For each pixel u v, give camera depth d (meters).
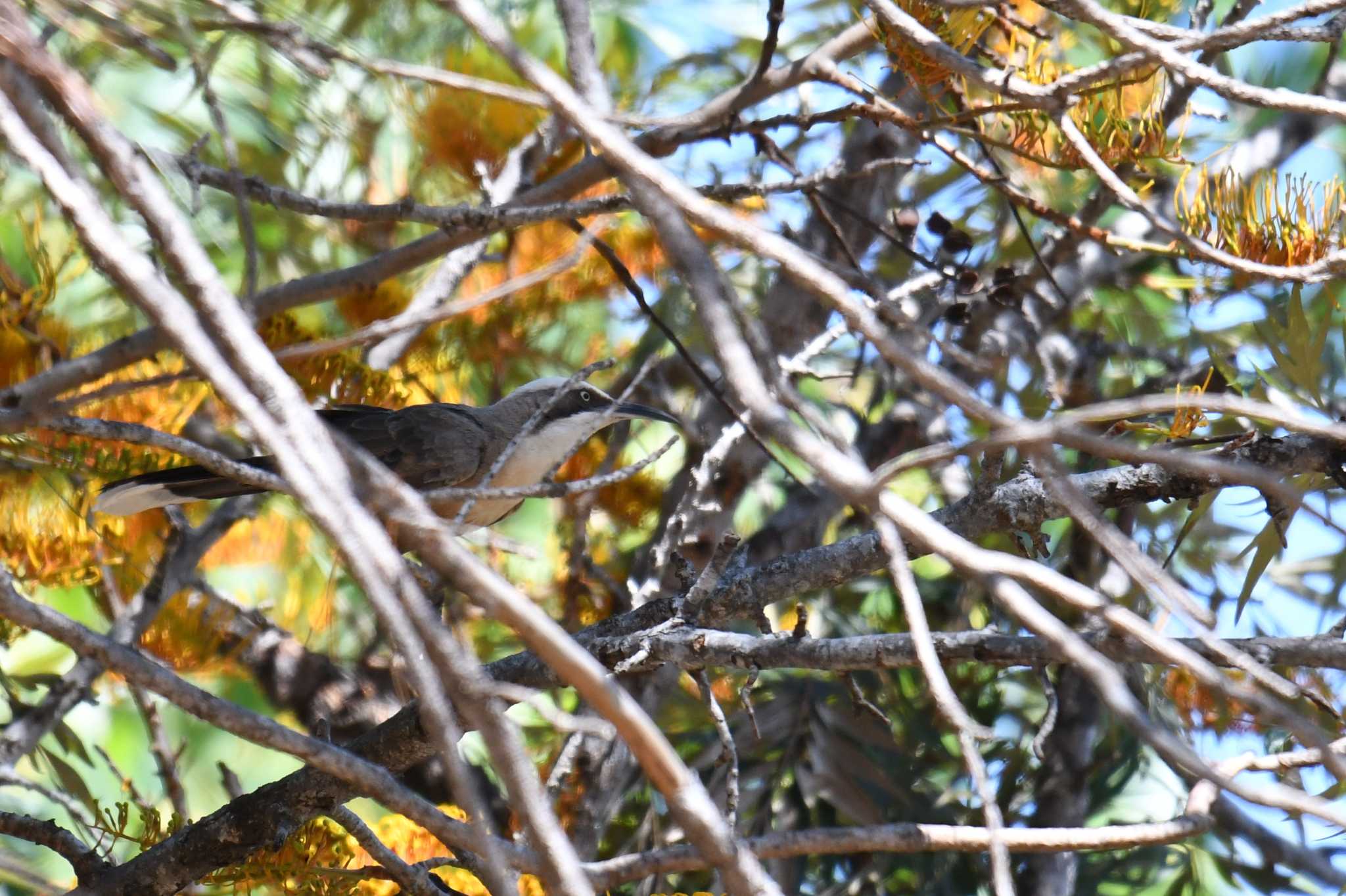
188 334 3.83
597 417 11.63
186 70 7.61
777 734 11.27
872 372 13.77
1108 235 7.82
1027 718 11.80
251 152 9.74
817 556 7.75
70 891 7.50
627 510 12.45
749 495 13.84
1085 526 3.99
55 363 8.20
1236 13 8.92
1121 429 7.37
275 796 7.48
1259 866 10.93
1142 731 3.83
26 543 8.56
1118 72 6.75
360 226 10.60
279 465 3.76
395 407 11.30
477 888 8.58
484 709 3.59
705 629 7.09
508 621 3.67
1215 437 7.19
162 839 7.82
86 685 8.88
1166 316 12.84
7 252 9.29
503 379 12.46
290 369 10.05
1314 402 7.44
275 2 6.82
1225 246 7.46
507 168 10.12
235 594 11.03
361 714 11.43
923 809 11.14
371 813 10.95
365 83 8.55
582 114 4.60
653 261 11.14
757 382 4.17
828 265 8.12
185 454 5.25
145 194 4.25
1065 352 12.52
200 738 11.91
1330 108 5.57
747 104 8.34
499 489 5.80
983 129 9.05
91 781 11.21
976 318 11.54
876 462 12.55
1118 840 6.07
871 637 6.81
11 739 8.55
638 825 11.67
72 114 4.35
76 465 8.24
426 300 10.56
